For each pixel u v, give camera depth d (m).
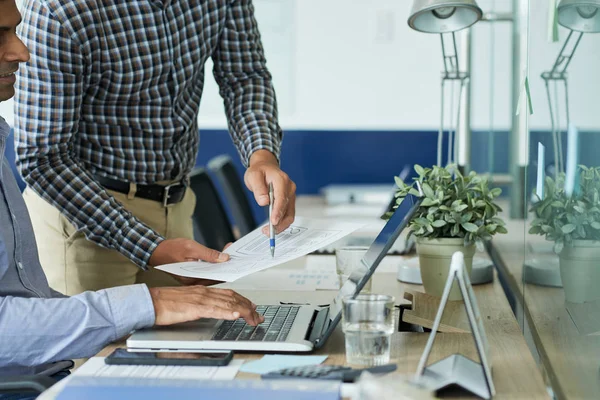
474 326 1.00
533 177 1.62
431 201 1.62
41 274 1.57
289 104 4.52
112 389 0.99
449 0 1.79
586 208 1.12
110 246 1.80
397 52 4.45
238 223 3.46
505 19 2.31
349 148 4.52
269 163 1.75
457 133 2.33
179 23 1.93
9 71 1.35
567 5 1.27
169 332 1.28
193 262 1.48
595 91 1.05
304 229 1.56
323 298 1.64
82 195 1.79
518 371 1.12
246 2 2.10
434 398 1.00
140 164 1.98
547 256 1.42
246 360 1.18
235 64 2.10
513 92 2.24
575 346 1.16
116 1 1.83
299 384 1.00
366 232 2.70
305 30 4.46
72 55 1.78
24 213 1.54
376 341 1.14
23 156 1.79
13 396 1.34
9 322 1.26
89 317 1.27
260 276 1.92
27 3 1.78
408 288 1.79
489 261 1.92
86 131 1.94
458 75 2.21
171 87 1.97
